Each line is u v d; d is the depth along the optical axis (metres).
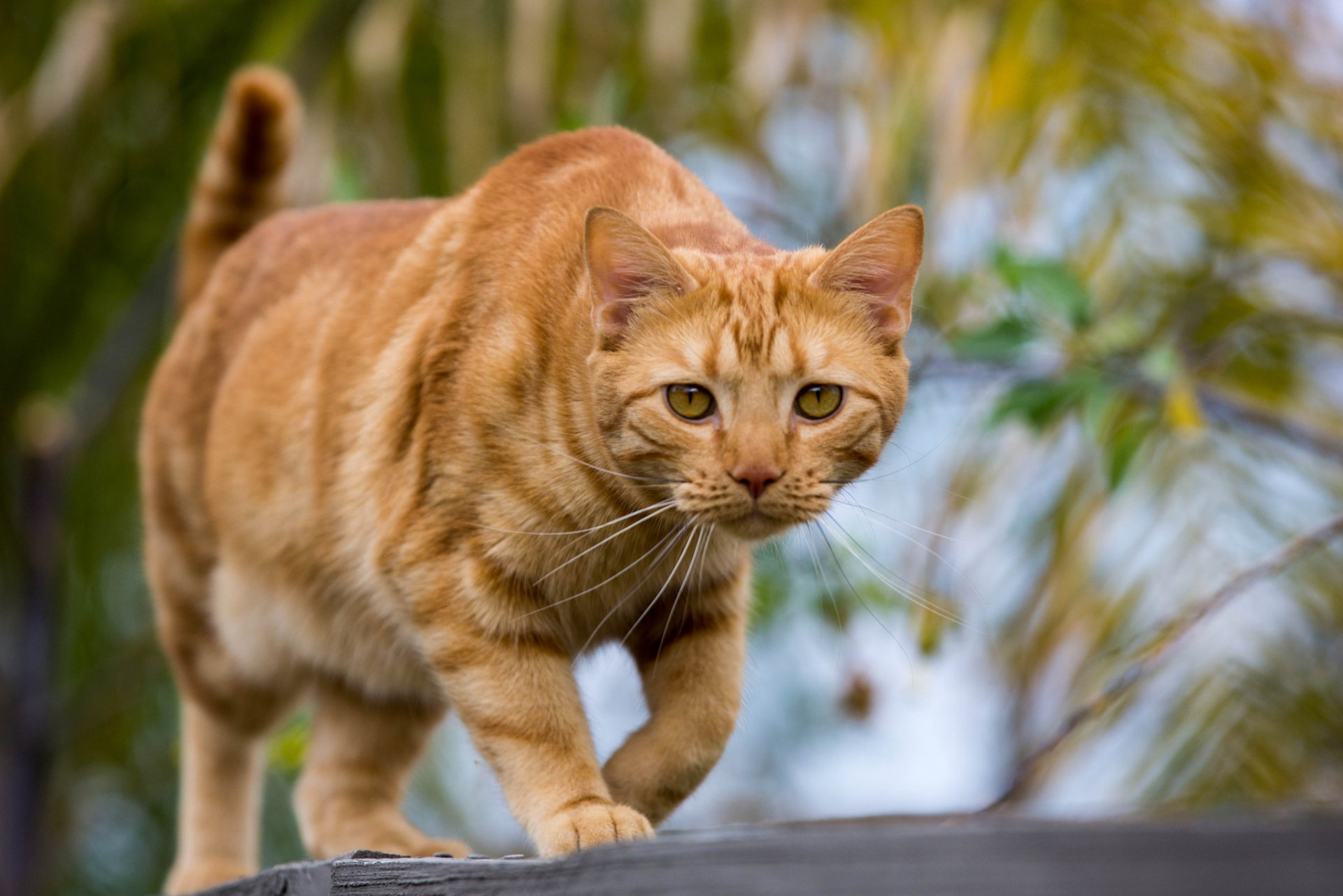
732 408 4.06
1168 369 5.05
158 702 9.31
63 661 9.20
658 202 4.53
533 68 7.15
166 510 5.59
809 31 6.92
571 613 4.37
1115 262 7.03
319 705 5.46
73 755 9.43
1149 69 6.91
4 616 8.98
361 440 4.58
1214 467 6.71
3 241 8.68
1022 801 6.09
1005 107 6.63
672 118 7.60
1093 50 6.91
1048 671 6.70
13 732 7.93
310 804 5.39
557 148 4.68
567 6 7.60
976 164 6.57
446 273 4.51
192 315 5.68
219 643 5.54
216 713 5.66
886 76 6.73
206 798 5.67
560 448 4.11
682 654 4.35
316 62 7.70
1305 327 6.53
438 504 4.20
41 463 7.80
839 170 7.21
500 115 7.75
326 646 5.11
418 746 5.50
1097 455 6.65
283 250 5.41
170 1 8.05
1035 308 5.79
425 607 4.21
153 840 9.66
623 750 4.26
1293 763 6.51
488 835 8.35
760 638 7.36
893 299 4.27
